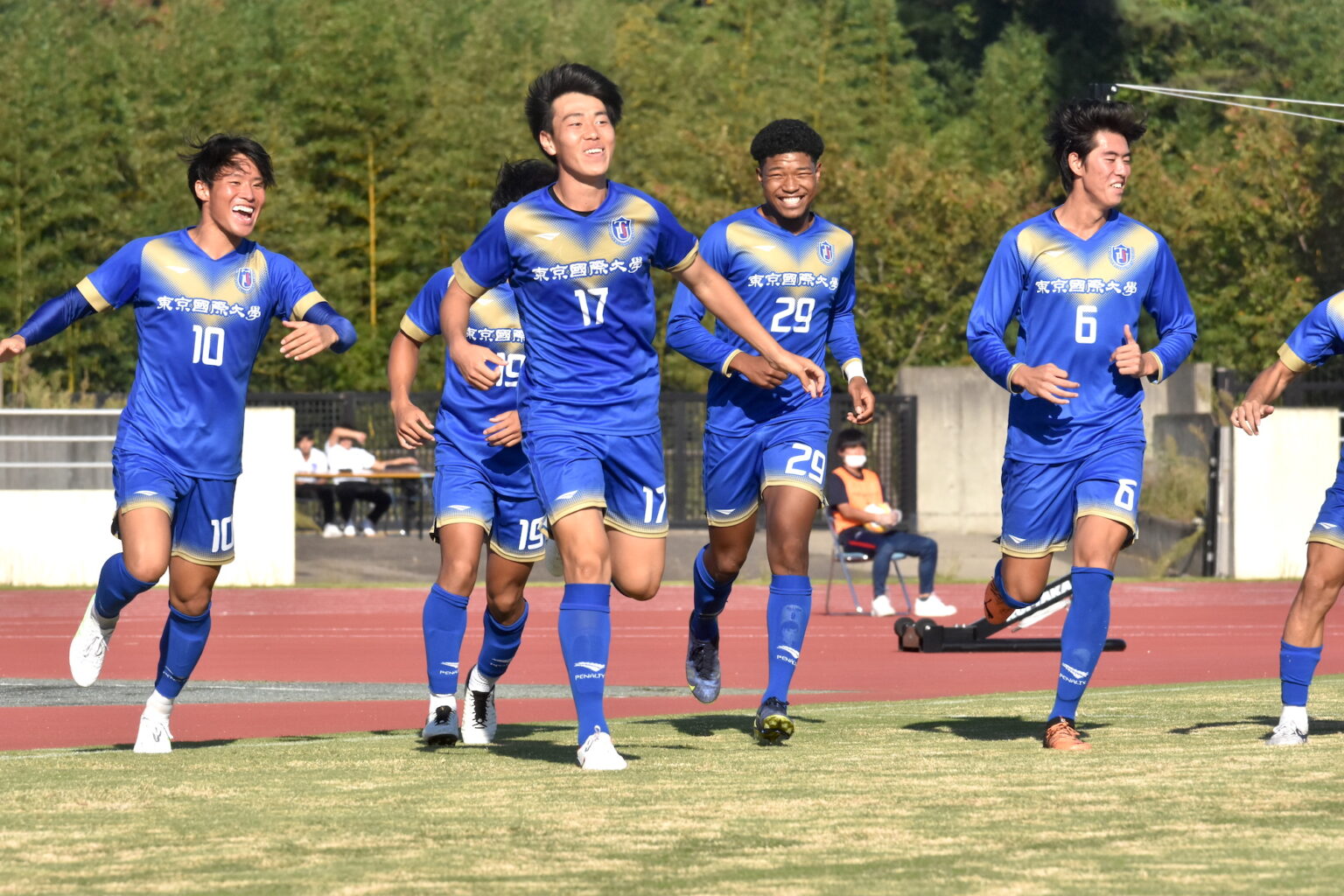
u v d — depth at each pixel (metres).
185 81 118.69
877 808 17.25
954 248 120.56
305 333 22.73
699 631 26.45
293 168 119.56
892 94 175.75
